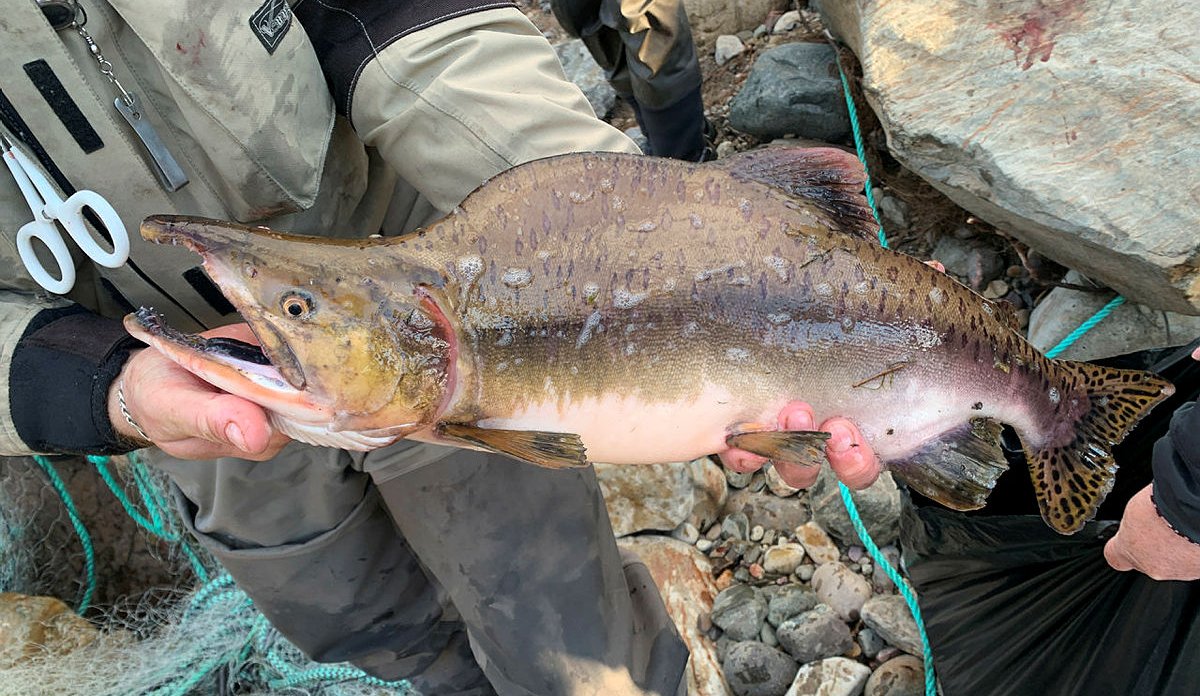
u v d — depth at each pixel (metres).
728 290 0.49
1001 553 0.68
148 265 0.55
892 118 0.85
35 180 0.50
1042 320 0.90
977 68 0.83
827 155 0.50
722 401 0.51
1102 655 0.63
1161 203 0.74
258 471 0.66
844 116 1.13
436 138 0.53
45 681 0.88
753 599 0.87
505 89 0.53
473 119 0.52
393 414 0.47
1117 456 0.75
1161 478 0.51
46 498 1.09
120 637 0.95
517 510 0.67
